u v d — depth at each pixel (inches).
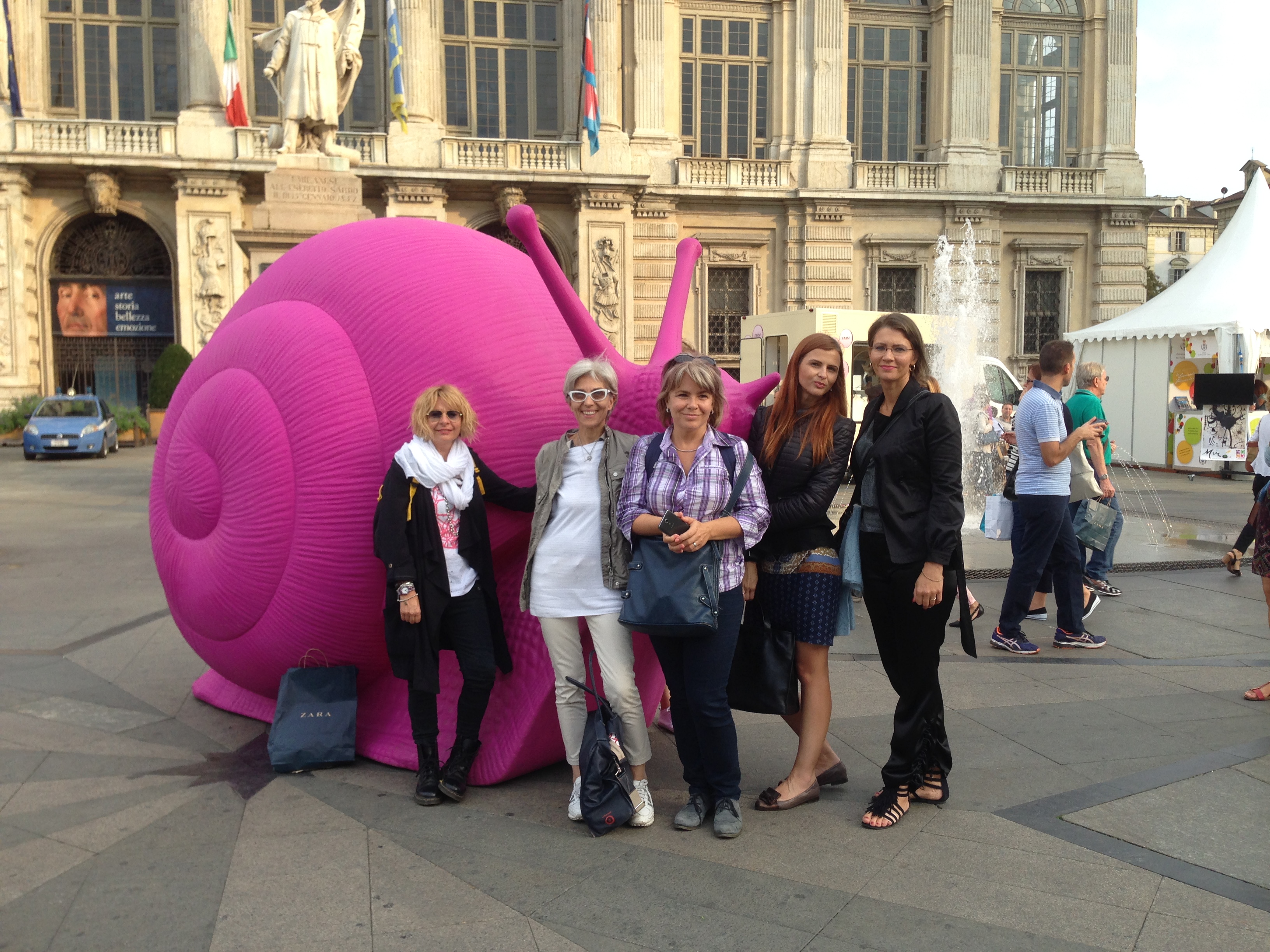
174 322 1020.5
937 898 115.0
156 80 1024.2
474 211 1022.4
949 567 134.8
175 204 978.7
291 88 513.7
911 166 1102.4
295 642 158.9
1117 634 247.9
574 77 1059.9
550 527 136.6
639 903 113.7
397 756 156.5
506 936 106.6
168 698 194.1
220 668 176.2
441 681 158.2
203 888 117.0
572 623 136.3
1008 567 330.6
